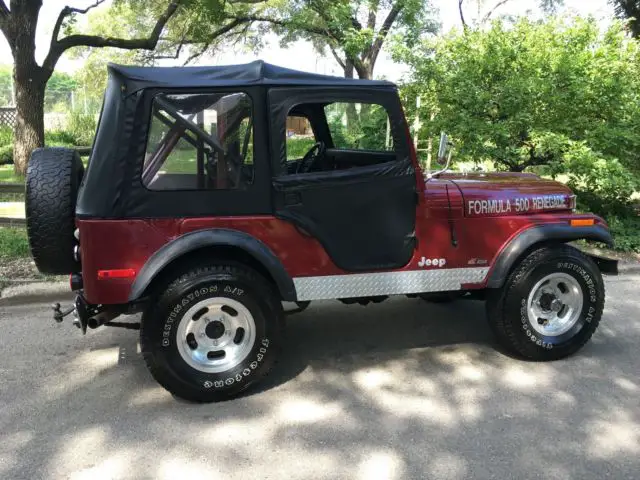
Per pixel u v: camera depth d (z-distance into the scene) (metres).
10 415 3.42
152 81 3.32
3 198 9.91
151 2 16.08
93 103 21.34
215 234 3.42
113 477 2.82
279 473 2.85
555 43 8.19
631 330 4.82
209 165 3.45
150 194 3.37
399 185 3.74
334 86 3.58
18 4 11.98
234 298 3.49
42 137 12.82
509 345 4.13
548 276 4.04
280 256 3.61
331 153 4.30
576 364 4.12
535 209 4.10
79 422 3.34
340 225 3.67
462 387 3.76
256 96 3.46
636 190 7.91
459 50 8.34
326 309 5.32
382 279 3.84
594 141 7.73
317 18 16.28
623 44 8.56
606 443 3.10
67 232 3.51
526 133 7.88
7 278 5.76
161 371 3.44
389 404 3.54
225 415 3.42
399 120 3.71
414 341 4.56
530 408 3.48
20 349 4.40
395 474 2.83
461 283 3.99
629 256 7.20
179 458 2.98
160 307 3.38
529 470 2.87
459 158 7.83
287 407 3.51
